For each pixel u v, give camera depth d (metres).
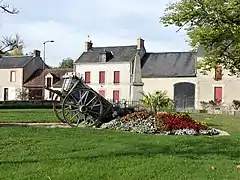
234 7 18.73
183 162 9.32
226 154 10.77
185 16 20.14
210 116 32.28
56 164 8.93
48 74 59.44
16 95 60.66
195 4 19.72
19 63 62.28
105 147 11.30
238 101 43.69
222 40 20.52
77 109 17.48
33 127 15.70
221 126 20.83
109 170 8.38
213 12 19.58
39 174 8.02
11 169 8.44
